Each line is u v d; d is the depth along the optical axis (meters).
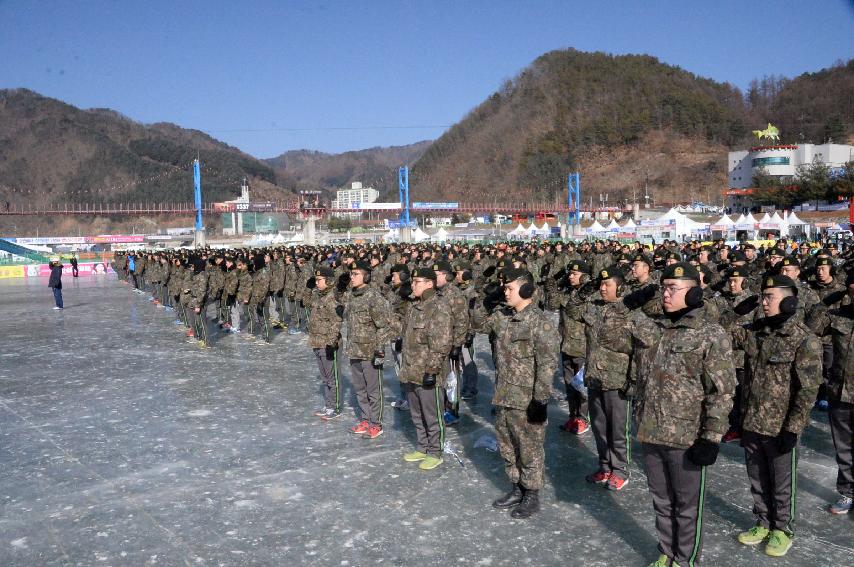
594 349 5.67
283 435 7.16
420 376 6.05
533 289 5.05
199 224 84.12
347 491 5.61
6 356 12.45
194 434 7.23
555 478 5.92
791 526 4.51
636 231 41.94
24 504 5.43
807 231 45.41
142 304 22.47
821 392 6.99
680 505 4.05
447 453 6.54
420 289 6.09
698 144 195.75
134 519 5.13
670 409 3.94
